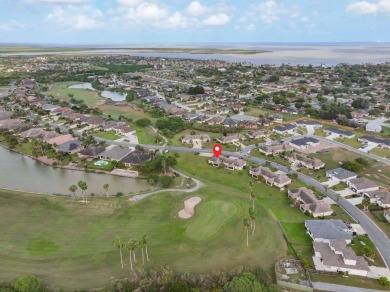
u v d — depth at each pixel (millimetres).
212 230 95938
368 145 172250
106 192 123438
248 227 94438
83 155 155375
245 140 181250
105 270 79625
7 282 73312
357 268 79062
